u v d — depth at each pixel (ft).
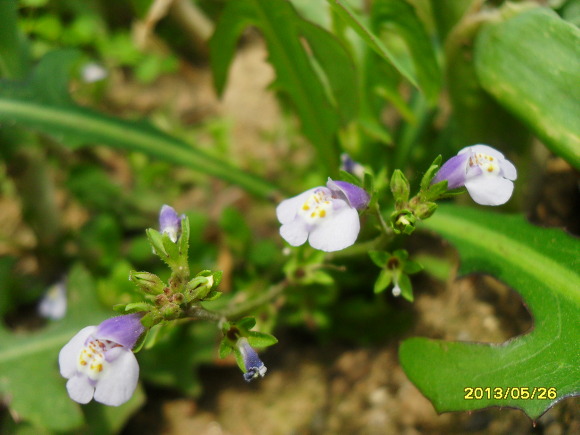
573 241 0.19
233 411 0.28
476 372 0.18
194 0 0.41
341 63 0.24
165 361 0.27
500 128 0.25
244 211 0.35
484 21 0.22
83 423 0.24
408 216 0.16
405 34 0.24
